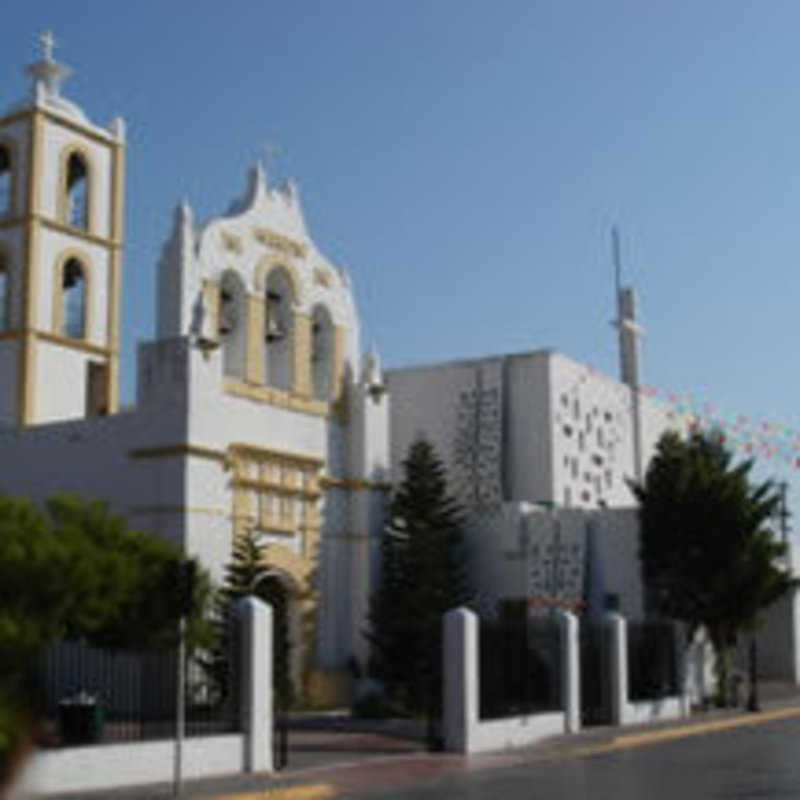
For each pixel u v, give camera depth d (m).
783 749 27.73
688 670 39.56
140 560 26.44
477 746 27.59
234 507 36.56
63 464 37.12
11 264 40.56
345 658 40.78
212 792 20.33
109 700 23.55
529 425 47.25
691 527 39.59
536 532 44.47
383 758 25.98
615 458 51.56
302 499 39.50
